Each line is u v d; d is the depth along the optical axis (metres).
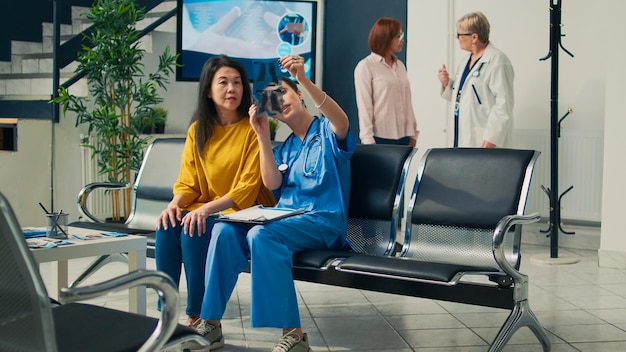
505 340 2.65
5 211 1.29
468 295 2.67
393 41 5.13
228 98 3.18
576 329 3.24
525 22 5.70
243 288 4.09
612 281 4.29
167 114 6.63
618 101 4.64
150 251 3.29
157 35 6.59
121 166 5.67
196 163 3.29
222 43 6.48
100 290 1.50
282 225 2.85
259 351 2.91
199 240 2.98
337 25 6.84
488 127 4.82
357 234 3.26
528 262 4.91
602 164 5.39
